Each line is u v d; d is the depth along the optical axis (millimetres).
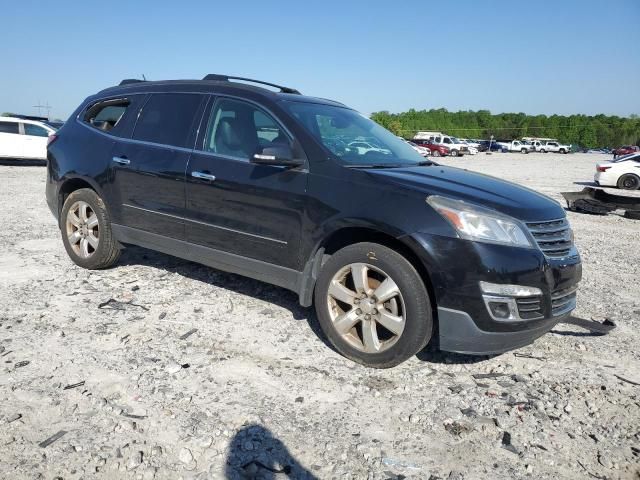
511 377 3699
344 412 3123
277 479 2520
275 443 2783
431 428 3020
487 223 3387
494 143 71062
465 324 3373
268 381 3424
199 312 4496
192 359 3654
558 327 4711
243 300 4820
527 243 3436
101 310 4430
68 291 4844
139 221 4914
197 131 4598
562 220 3787
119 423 2857
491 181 4148
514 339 3434
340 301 3809
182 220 4578
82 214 5387
